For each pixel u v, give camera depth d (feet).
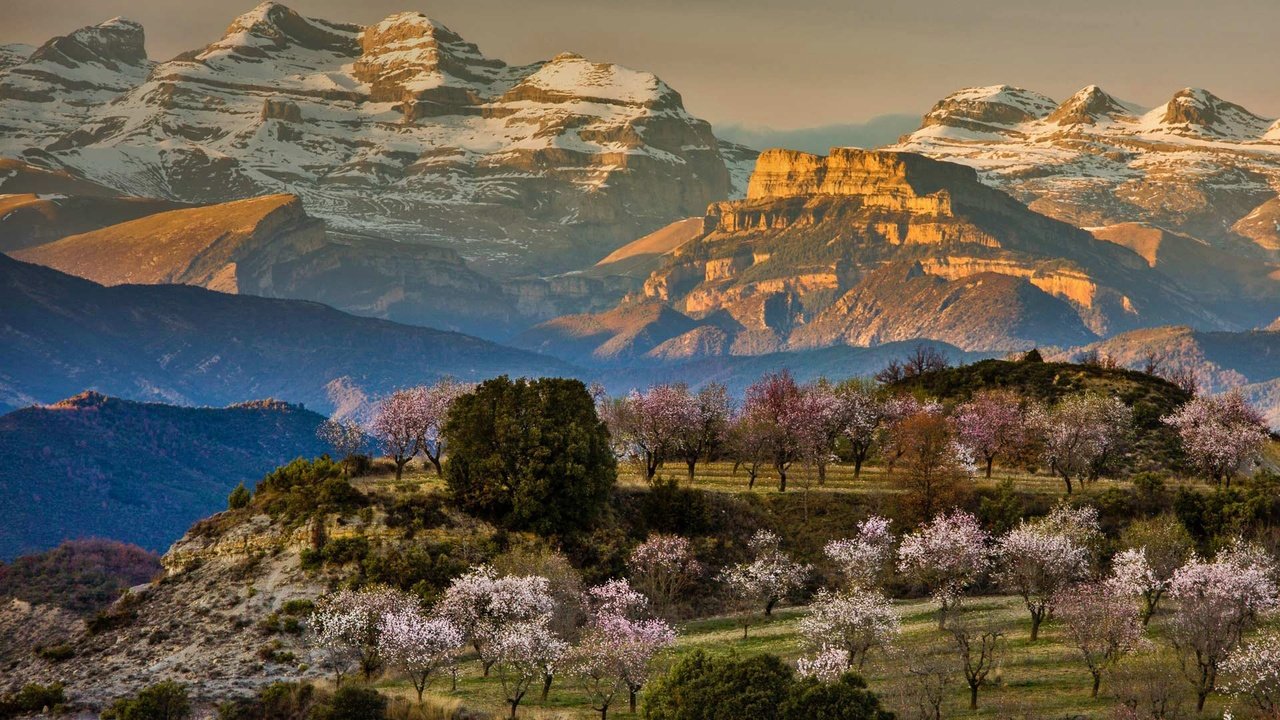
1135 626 322.75
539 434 446.60
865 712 278.87
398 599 361.92
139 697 338.13
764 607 418.51
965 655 311.68
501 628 339.98
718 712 281.54
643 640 320.09
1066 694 309.83
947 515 458.09
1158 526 417.90
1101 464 508.53
